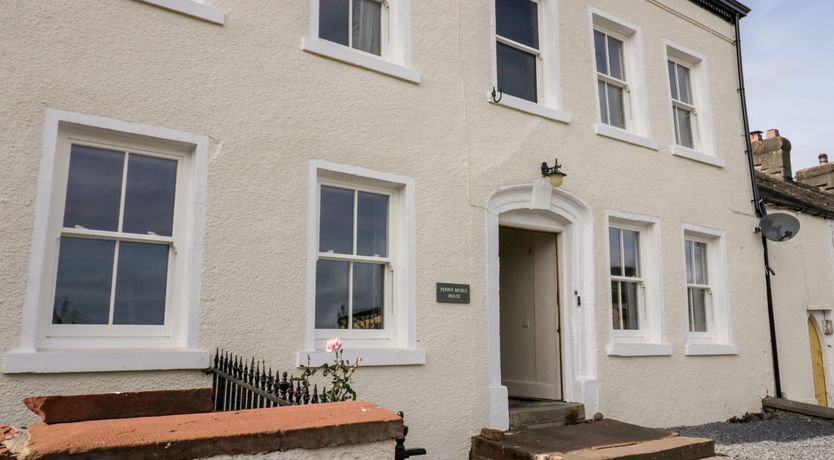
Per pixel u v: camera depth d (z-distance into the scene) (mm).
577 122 8367
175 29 5430
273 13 6012
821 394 11398
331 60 6309
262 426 2531
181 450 2262
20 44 4711
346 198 6406
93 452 2088
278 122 5863
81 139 4980
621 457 5832
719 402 9383
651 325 8852
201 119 5441
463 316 6797
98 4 5078
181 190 5395
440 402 6441
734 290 10086
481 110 7398
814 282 11641
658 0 9891
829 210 12172
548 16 8438
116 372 4738
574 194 8117
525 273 8625
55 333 4695
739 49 11133
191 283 5184
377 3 7086
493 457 6309
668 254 9172
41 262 4582
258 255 5555
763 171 14477
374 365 6016
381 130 6520
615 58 9477
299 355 5602
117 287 5031
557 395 7934
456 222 6926
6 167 4539
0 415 4289
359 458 2721
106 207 5059
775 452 7348
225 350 5262
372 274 6484
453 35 7340
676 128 10172
